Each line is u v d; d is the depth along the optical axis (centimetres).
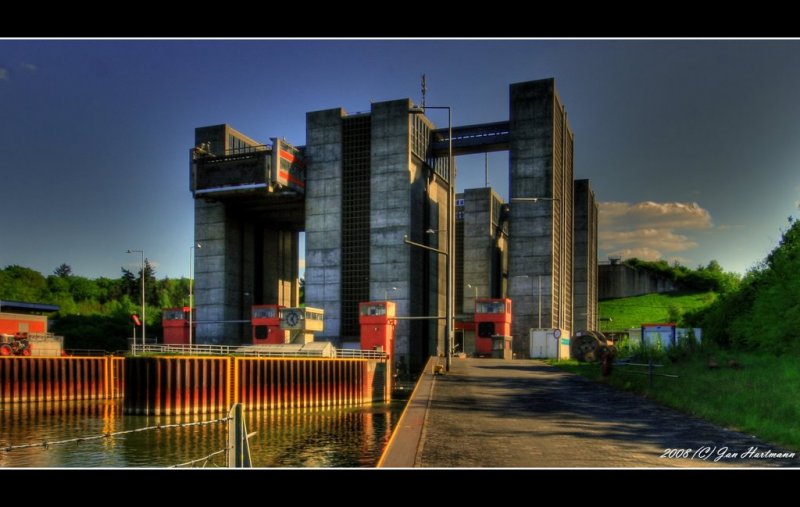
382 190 10688
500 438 1391
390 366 8775
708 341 3875
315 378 7325
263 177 10288
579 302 13750
